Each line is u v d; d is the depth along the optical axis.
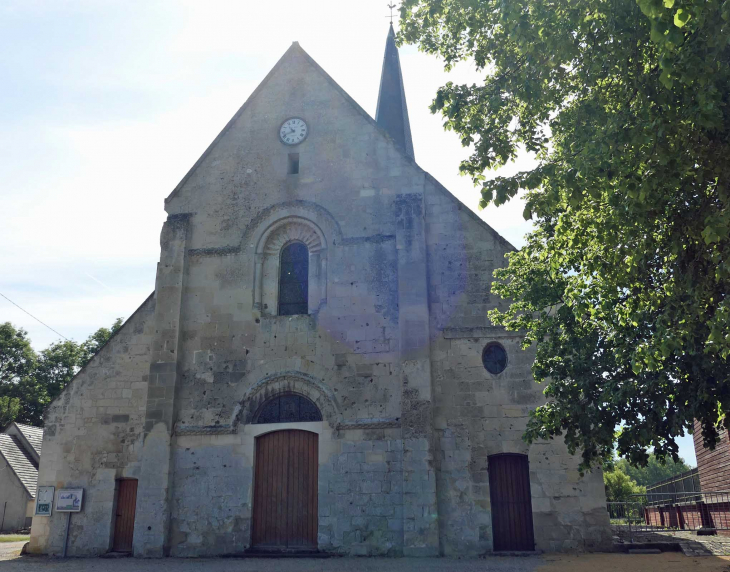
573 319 13.69
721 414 11.59
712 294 10.20
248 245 19.50
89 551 18.14
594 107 10.56
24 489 40.78
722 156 9.20
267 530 17.38
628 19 9.56
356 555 16.50
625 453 12.34
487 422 17.09
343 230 19.11
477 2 11.66
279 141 20.36
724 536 20.81
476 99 11.99
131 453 18.84
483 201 10.72
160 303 19.20
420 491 16.47
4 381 54.00
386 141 19.66
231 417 18.12
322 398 17.84
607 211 11.05
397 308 18.17
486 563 14.77
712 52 8.61
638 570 13.10
